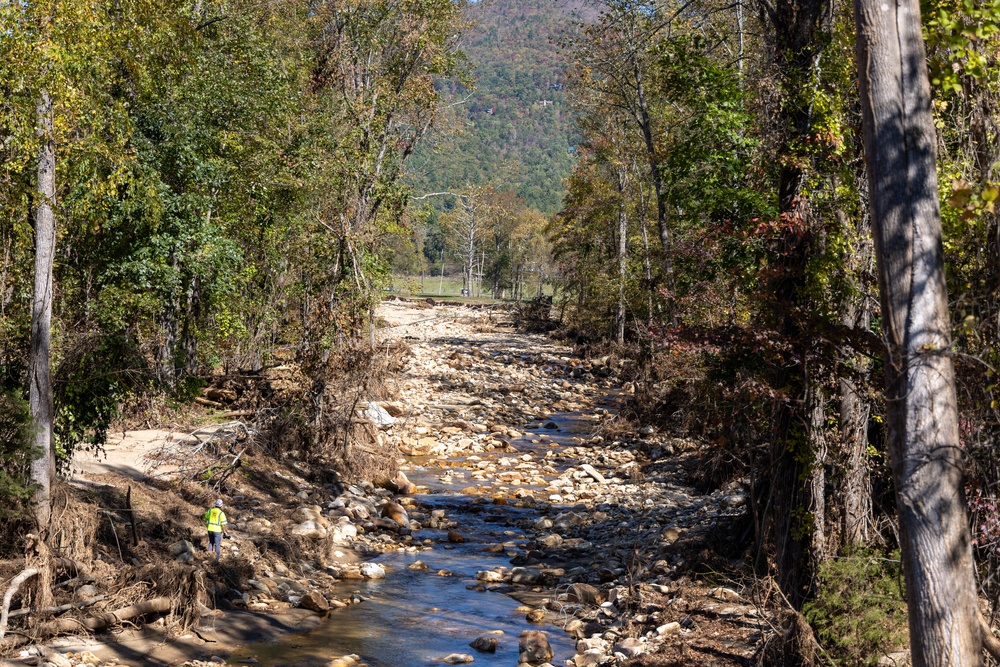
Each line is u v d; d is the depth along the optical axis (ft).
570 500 77.25
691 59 46.09
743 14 59.52
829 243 35.04
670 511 67.56
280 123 89.56
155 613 44.29
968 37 26.04
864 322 35.68
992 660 27.48
